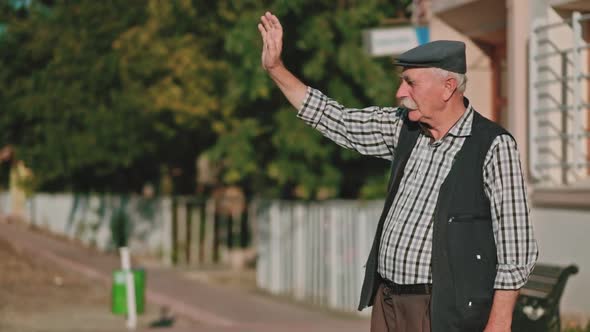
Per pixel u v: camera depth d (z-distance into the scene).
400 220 5.77
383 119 6.25
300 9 17.69
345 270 18.52
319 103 6.42
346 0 18.50
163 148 26.64
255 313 18.16
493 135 5.62
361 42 18.28
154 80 22.98
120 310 16.66
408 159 5.91
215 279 24.47
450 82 5.72
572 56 11.48
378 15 18.05
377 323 6.02
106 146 24.62
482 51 14.04
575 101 11.03
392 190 5.91
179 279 24.66
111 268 27.38
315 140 19.09
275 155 20.84
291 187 23.61
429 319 5.67
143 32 22.73
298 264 20.48
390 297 5.88
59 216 44.59
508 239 5.48
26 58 27.38
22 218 57.44
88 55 24.84
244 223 27.69
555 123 11.57
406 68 5.81
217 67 21.47
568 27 11.63
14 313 18.22
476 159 5.61
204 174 31.27
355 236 18.19
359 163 21.20
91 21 25.11
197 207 28.08
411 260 5.70
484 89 14.12
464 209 5.59
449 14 13.75
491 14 13.24
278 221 21.50
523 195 5.51
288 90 6.46
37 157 27.50
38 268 26.03
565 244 11.12
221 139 20.17
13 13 29.06
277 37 6.39
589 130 11.78
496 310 5.47
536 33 11.76
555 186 11.32
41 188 48.75
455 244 5.57
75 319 17.62
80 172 34.31
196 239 27.98
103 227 35.50
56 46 26.06
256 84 18.11
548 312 8.80
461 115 5.78
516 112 12.13
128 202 32.69
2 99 27.08
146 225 31.05
